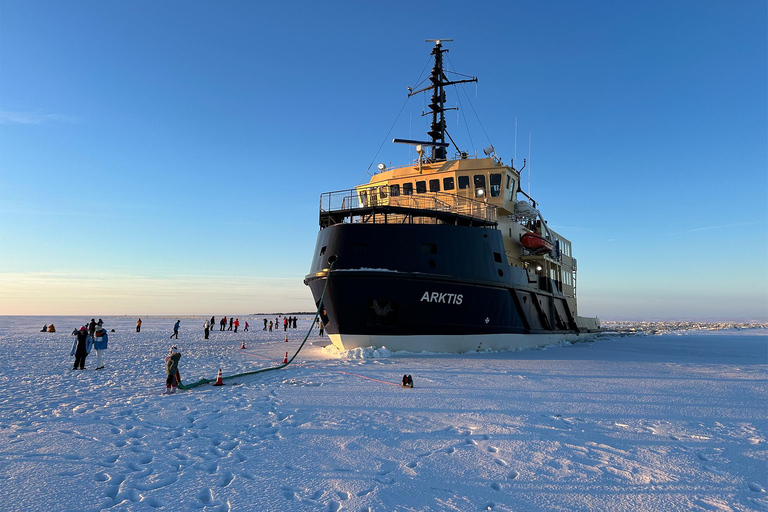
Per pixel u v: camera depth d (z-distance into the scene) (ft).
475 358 56.13
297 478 16.62
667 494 15.24
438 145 82.38
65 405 30.19
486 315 63.21
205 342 104.58
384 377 40.96
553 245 86.84
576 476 16.84
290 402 30.25
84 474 16.94
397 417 25.91
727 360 61.62
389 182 79.25
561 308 96.63
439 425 24.18
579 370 46.16
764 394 33.53
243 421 25.16
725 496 15.08
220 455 19.39
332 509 14.21
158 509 13.96
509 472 17.29
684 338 130.31
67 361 61.93
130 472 17.22
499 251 66.28
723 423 24.81
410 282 55.83
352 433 22.58
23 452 19.57
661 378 41.01
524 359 56.54
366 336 58.59
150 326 235.40
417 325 58.23
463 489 15.69
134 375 46.73
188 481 16.29
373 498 14.76
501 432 22.75
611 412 27.22
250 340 113.29
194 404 30.07
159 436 22.24
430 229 57.77
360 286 55.42
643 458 18.90
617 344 97.40
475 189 73.56
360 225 57.00
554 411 27.45
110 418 26.05
